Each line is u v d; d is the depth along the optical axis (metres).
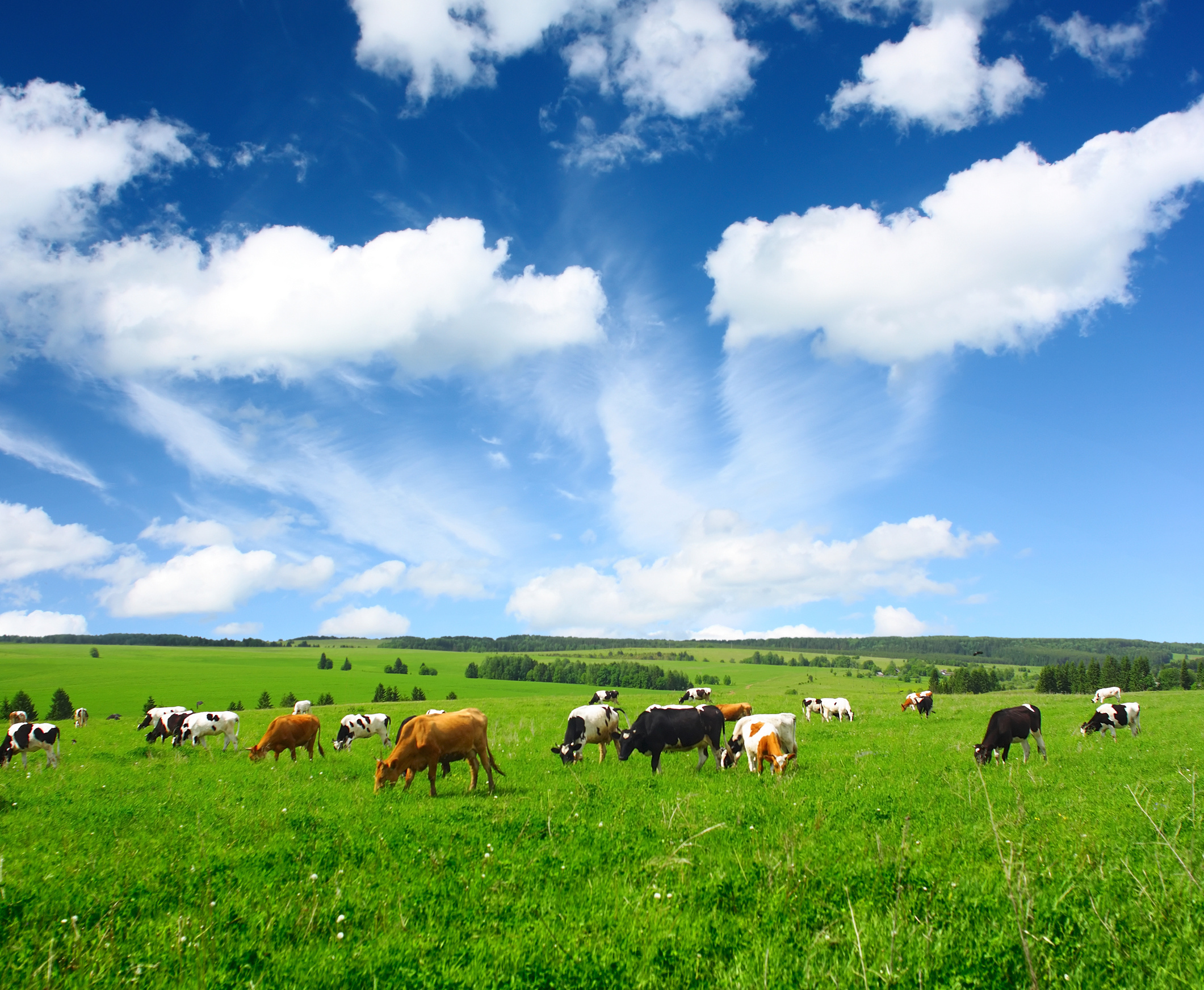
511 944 6.13
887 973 5.22
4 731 29.08
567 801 12.02
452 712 14.38
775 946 5.89
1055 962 5.55
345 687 103.44
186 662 132.12
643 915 6.66
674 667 152.38
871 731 24.06
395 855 8.81
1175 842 8.06
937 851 8.31
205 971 5.79
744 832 9.41
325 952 6.06
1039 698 50.28
